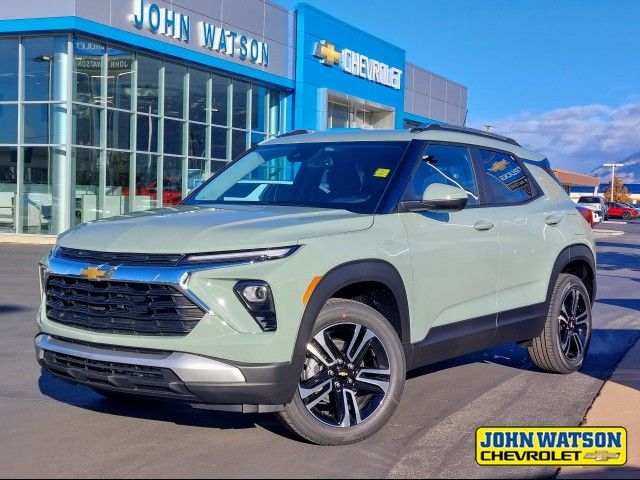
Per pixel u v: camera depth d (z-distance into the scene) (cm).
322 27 3005
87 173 2150
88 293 448
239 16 2592
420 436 495
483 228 576
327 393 459
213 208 534
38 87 2117
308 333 435
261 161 618
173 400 430
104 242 456
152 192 2355
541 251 640
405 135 575
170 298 418
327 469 432
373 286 488
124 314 432
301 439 466
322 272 441
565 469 439
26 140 2142
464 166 600
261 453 457
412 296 507
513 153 671
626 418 532
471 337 563
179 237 438
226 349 411
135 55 2259
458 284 549
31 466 435
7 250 1877
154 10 2252
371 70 3388
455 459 453
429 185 523
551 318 654
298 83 2903
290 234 443
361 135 595
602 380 658
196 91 2498
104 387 443
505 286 600
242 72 2617
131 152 2273
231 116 2658
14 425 511
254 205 549
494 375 670
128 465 437
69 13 2016
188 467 434
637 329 930
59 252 477
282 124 2914
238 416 532
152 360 416
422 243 518
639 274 1712
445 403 575
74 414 537
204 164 2550
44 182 2128
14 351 743
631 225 5438
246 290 419
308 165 584
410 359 510
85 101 2130
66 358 454
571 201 720
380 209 509
